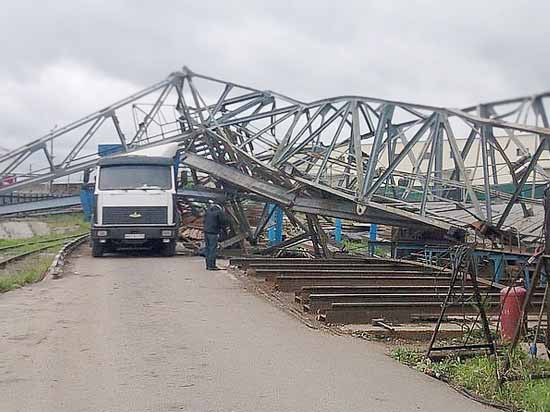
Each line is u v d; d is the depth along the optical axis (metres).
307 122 22.61
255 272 18.09
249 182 25.33
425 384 7.94
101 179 25.61
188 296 14.98
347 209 22.69
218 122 26.73
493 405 7.09
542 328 10.52
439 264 20.17
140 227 25.23
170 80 27.61
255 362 8.97
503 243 15.15
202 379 8.10
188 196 28.44
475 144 19.95
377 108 19.53
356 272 17.64
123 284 17.05
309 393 7.53
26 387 7.71
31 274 18.17
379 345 10.16
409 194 24.78
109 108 28.33
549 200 8.48
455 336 10.60
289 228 33.53
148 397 7.34
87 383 7.89
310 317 12.20
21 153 28.77
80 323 11.67
